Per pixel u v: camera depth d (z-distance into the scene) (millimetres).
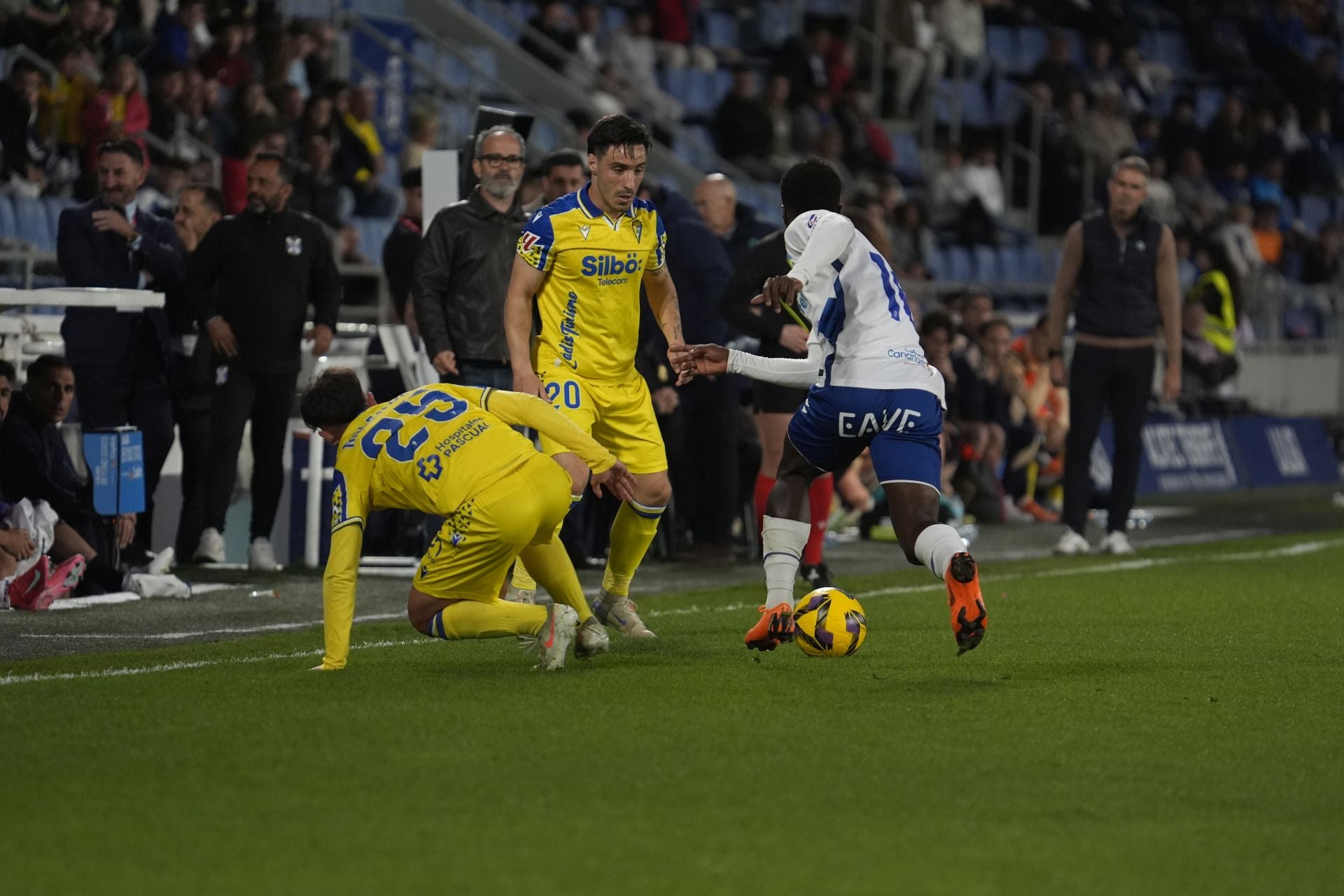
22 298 27328
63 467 27672
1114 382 36094
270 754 15031
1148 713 17500
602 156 21422
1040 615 25375
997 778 14578
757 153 62750
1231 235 68875
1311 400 66062
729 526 34156
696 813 13289
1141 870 12086
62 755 14977
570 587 19859
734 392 33781
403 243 32969
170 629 23734
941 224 66812
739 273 28719
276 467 30953
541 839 12531
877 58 70562
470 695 17828
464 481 18719
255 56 48875
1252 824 13312
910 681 19109
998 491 44844
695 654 20938
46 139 42438
